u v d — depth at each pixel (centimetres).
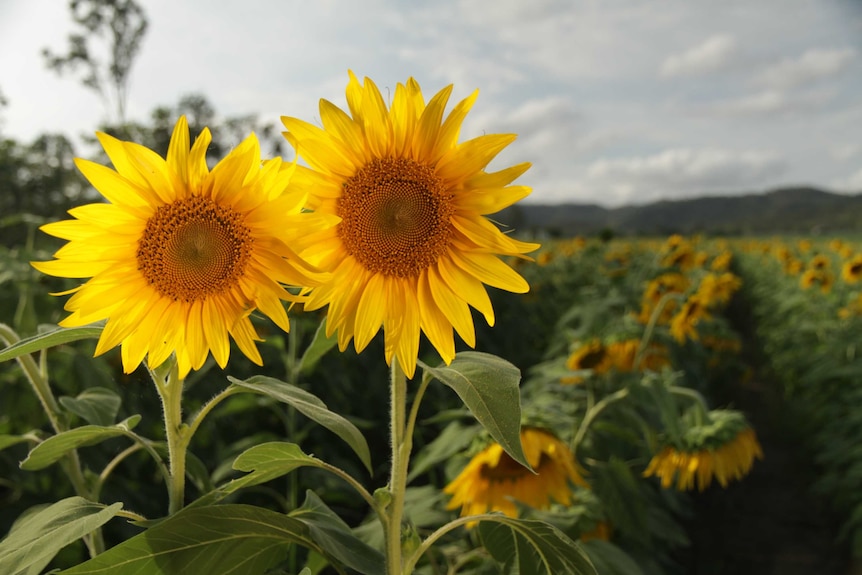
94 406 239
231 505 177
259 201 177
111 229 171
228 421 565
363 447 185
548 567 202
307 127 189
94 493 240
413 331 196
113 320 174
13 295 568
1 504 420
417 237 195
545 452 332
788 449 1000
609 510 389
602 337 519
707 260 2044
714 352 1136
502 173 196
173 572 169
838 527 722
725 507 773
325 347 221
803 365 1199
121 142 170
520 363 932
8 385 474
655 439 400
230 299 181
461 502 329
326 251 195
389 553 191
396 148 196
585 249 2139
